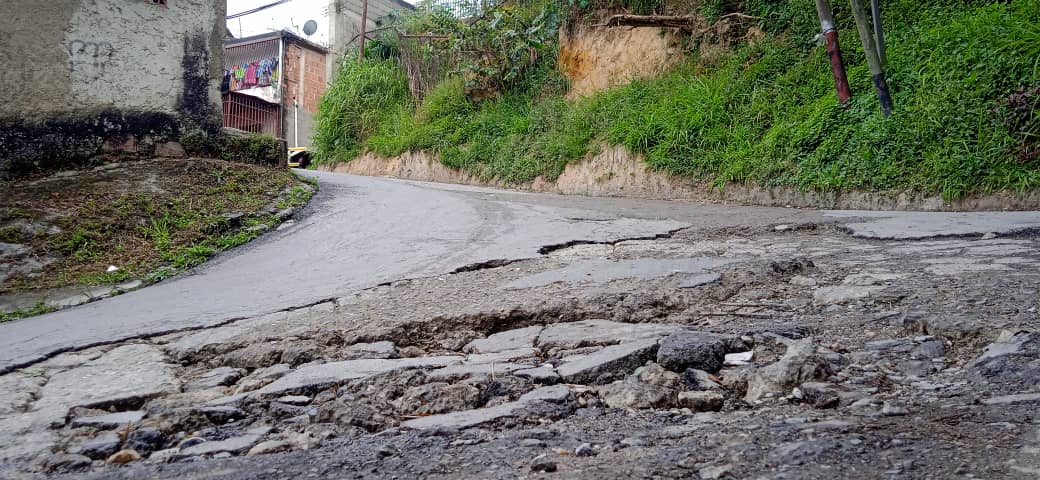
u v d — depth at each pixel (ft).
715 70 36.73
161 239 22.09
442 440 7.12
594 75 44.57
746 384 8.16
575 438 6.80
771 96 31.83
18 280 19.45
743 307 11.58
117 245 21.79
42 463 7.47
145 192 25.00
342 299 14.61
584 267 15.21
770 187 27.96
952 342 8.79
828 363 8.36
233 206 25.55
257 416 8.53
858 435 5.97
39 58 25.67
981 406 6.56
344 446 7.22
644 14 42.16
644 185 33.27
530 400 8.03
